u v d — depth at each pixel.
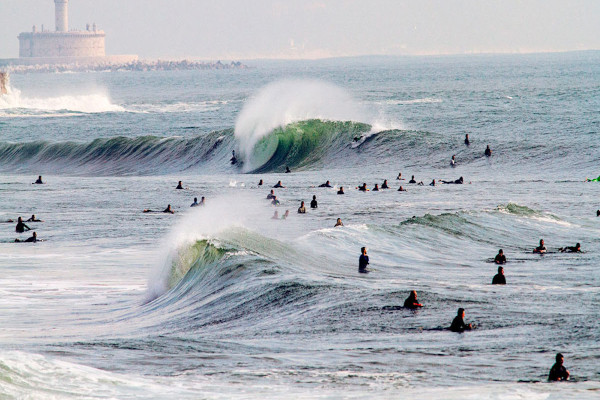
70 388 42.53
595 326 59.09
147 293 92.06
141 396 41.88
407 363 50.38
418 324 62.44
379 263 99.69
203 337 61.72
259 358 52.28
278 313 70.62
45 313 80.19
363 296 73.19
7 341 61.78
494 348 53.81
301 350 54.94
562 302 69.56
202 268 95.31
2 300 86.94
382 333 60.09
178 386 44.38
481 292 75.31
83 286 95.81
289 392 43.12
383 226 123.06
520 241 121.38
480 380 45.56
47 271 104.94
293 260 97.75
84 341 59.69
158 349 55.78
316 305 71.25
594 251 111.81
